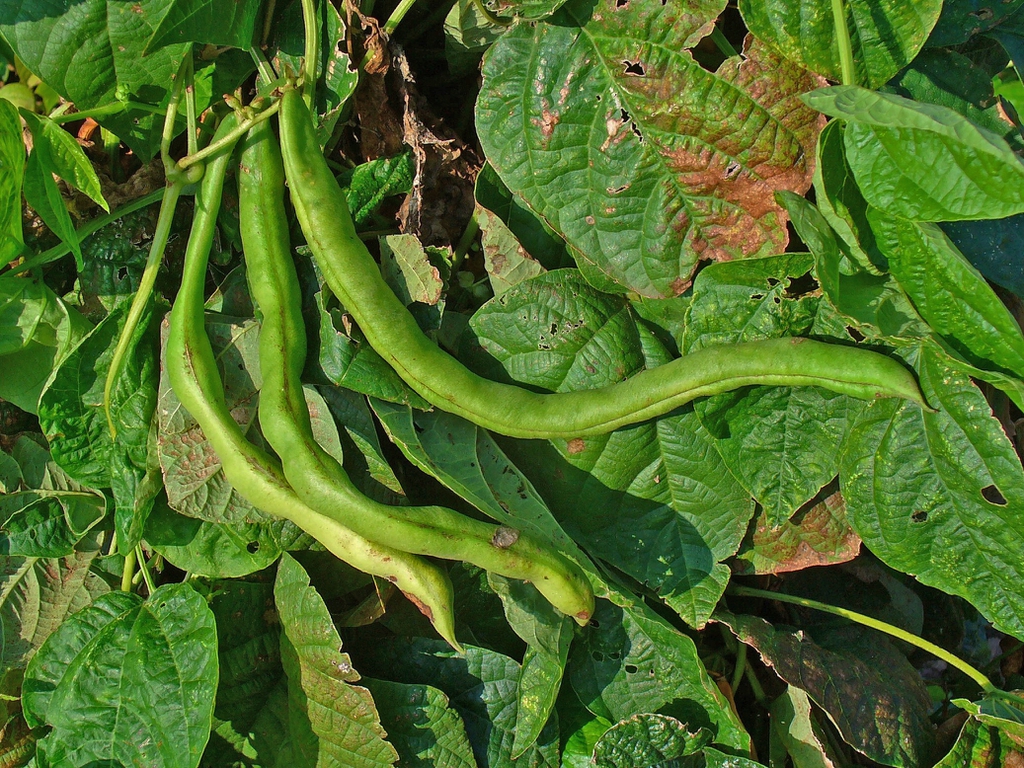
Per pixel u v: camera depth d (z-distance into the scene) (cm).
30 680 68
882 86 66
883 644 73
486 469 68
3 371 69
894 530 67
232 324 68
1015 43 67
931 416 66
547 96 66
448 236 69
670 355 68
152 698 67
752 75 65
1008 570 66
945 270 65
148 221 69
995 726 70
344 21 67
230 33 65
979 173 63
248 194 66
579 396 67
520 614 68
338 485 64
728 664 73
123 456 68
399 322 66
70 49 65
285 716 70
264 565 69
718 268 66
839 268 67
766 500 68
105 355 68
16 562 71
